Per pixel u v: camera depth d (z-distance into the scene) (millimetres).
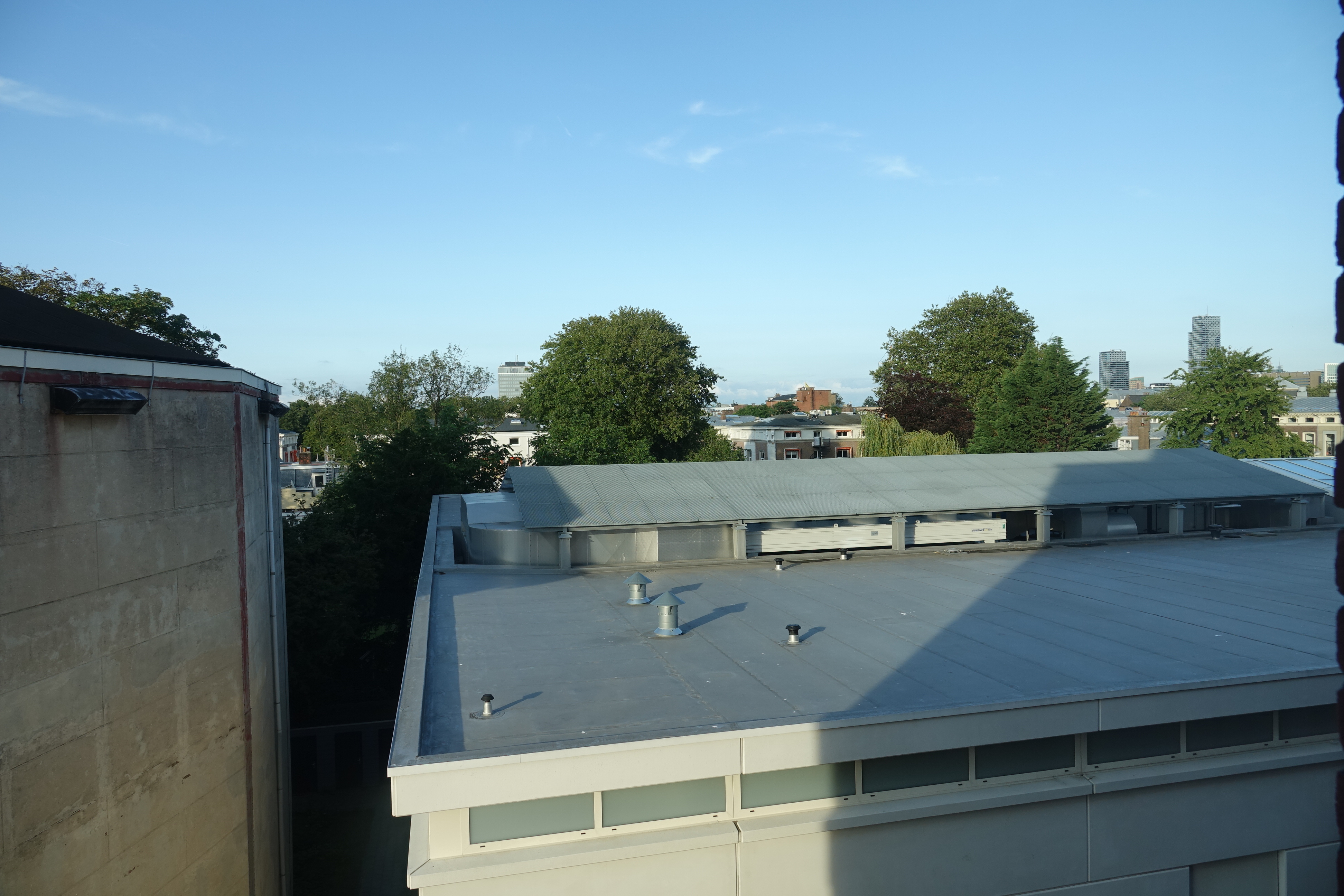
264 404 14539
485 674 10328
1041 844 9312
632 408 60438
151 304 37469
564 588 15562
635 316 64062
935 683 9852
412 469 35000
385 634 28938
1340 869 3514
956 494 20094
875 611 13609
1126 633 12148
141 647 10102
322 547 24750
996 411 57812
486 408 104375
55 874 8664
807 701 9203
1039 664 10617
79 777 9039
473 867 7625
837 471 21359
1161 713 9414
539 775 7641
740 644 11664
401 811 7367
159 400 10492
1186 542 20656
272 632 15031
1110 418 53969
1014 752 9336
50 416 8688
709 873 8352
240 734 12359
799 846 8594
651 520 17484
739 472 20797
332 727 23094
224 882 11859
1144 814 9633
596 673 10352
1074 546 20078
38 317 10273
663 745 7957
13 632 8172
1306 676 9867
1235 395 47719
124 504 9805
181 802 10852
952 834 9039
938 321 75500
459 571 16891
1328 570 17031
